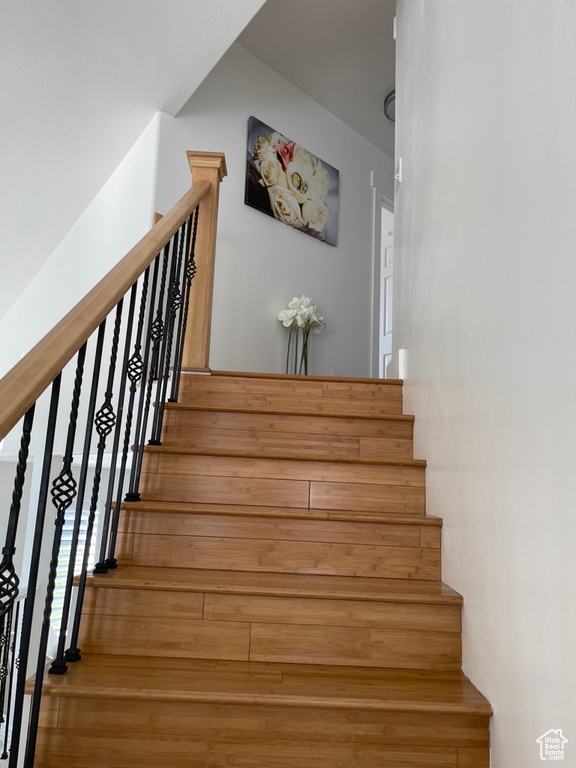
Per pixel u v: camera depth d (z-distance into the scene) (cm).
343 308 498
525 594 113
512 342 125
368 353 513
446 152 198
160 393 228
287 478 204
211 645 152
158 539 179
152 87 348
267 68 460
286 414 228
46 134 358
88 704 129
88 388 354
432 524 179
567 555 96
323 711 130
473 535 147
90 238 412
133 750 127
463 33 181
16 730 111
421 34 262
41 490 116
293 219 461
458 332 171
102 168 396
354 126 535
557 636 99
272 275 443
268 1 402
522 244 121
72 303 409
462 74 180
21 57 311
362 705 128
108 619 153
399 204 302
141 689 128
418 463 204
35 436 373
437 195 209
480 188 155
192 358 254
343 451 227
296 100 482
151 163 365
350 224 518
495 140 143
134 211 369
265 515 179
